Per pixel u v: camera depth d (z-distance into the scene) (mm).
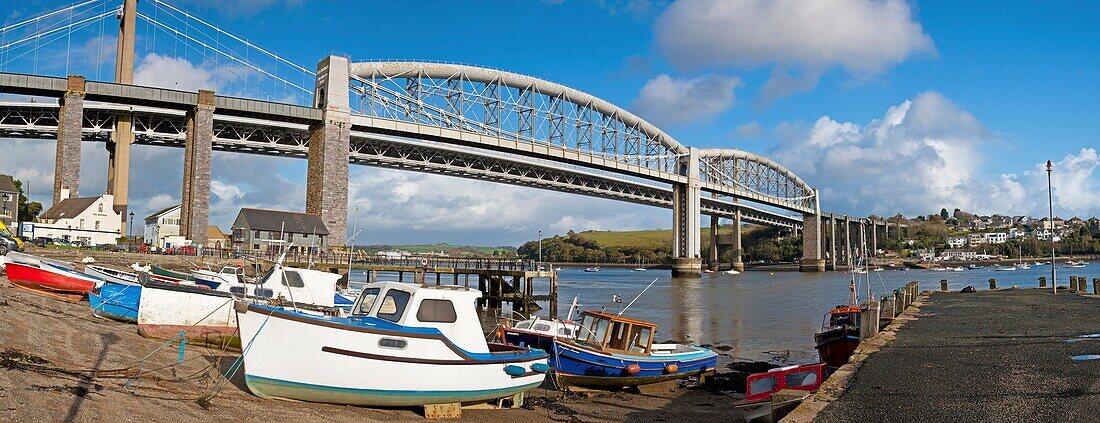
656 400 20344
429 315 16266
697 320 46469
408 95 97812
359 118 88750
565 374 21172
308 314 16406
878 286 99562
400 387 15477
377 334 15273
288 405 15023
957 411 11305
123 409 12477
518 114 116250
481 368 16500
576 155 124188
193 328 21797
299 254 60219
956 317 28000
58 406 11867
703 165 163875
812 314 51562
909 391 12836
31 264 30266
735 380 23672
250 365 15008
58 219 73000
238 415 13492
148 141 90688
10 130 84875
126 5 84375
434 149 116562
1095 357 15969
